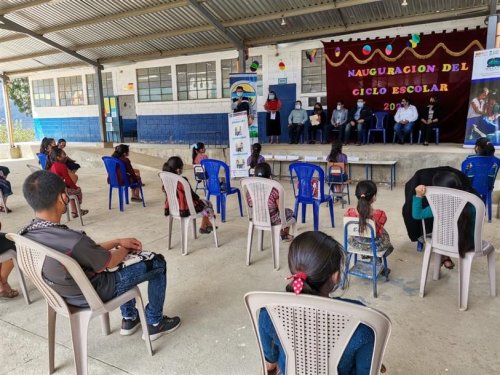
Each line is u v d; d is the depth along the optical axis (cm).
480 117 673
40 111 1484
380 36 860
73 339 188
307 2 716
